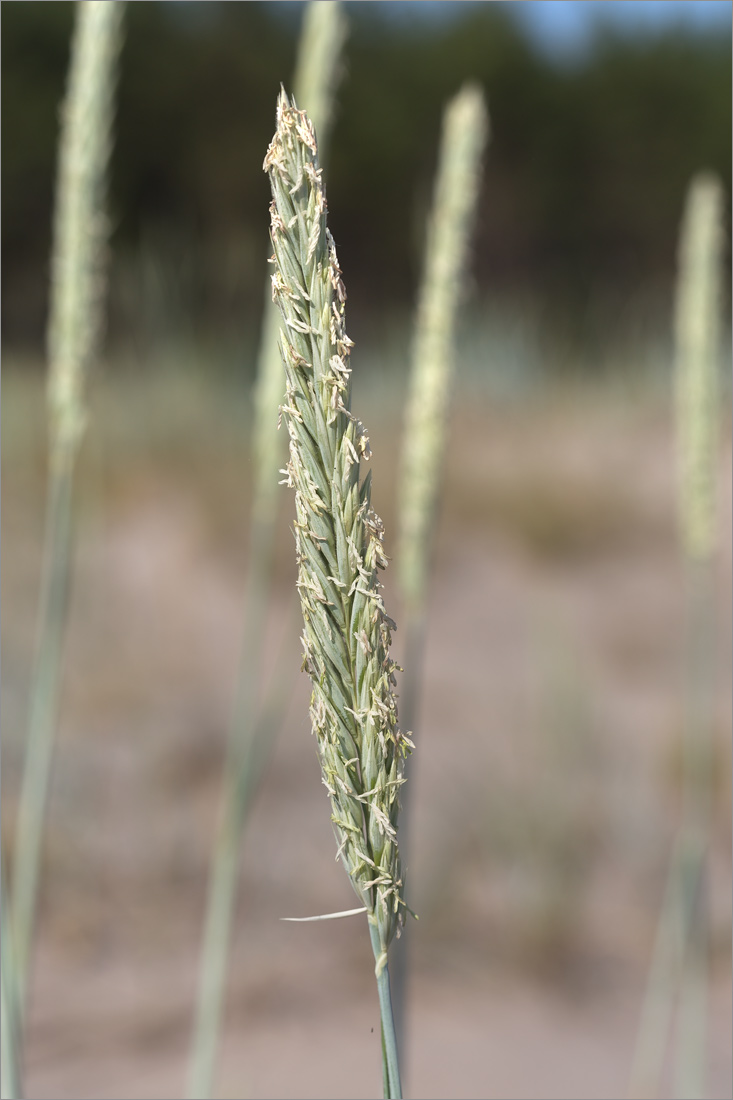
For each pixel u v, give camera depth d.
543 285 13.13
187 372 6.97
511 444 7.05
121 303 7.20
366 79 13.41
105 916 2.90
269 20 12.78
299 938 2.95
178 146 11.97
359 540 0.47
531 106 13.81
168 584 5.19
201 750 3.79
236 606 5.18
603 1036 2.57
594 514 6.04
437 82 13.57
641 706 4.46
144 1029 2.47
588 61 14.52
